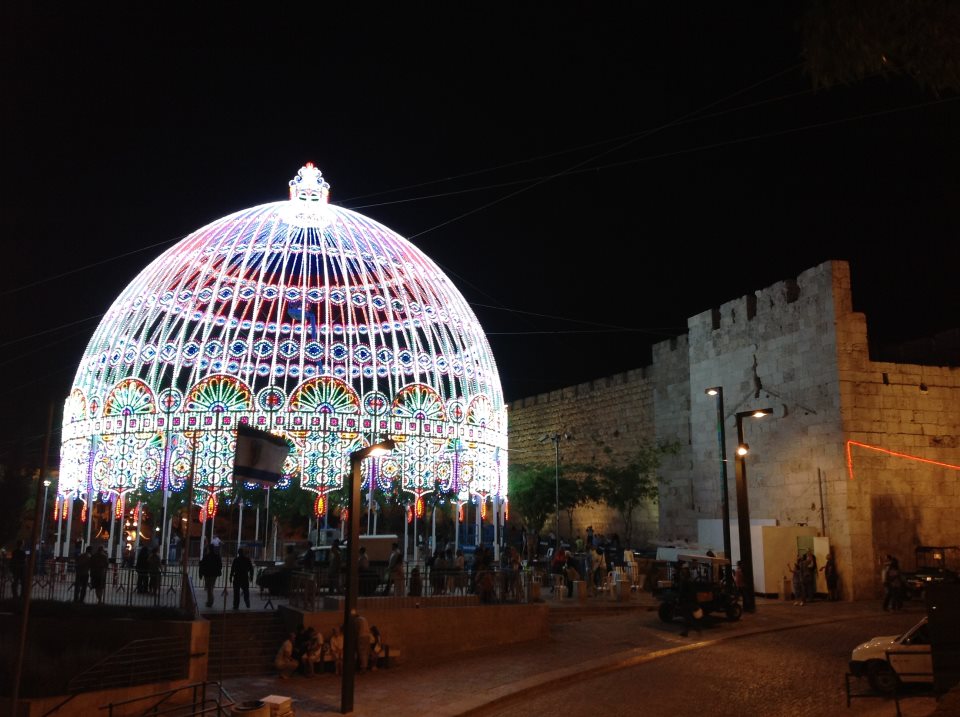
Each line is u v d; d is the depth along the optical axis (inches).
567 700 592.7
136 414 987.9
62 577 925.2
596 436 1748.3
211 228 1120.8
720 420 1087.0
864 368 1151.0
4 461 1095.0
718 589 911.0
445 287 1176.2
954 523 1152.2
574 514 1806.1
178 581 908.0
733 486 1318.9
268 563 997.2
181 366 993.5
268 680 677.3
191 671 658.8
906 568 1115.3
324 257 1091.3
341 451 980.6
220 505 1090.7
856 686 602.2
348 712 558.3
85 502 1052.5
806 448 1181.7
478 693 610.2
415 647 770.2
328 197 1168.2
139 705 576.1
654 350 1585.9
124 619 705.0
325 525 1131.9
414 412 1024.9
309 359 1008.2
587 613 992.2
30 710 501.7
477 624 812.6
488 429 1126.4
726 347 1363.2
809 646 773.3
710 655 746.2
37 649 671.8
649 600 1069.1
